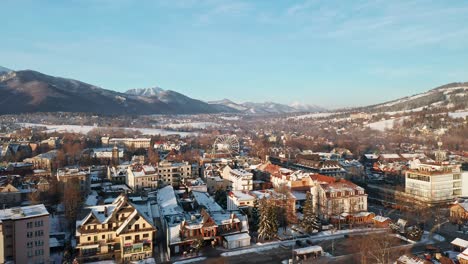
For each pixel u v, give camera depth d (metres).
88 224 98.69
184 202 135.00
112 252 99.31
